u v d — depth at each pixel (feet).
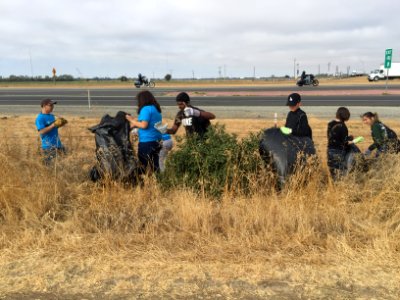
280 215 13.33
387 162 16.83
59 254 11.57
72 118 49.11
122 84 201.67
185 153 16.72
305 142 16.96
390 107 59.21
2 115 55.88
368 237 12.42
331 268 10.72
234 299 9.41
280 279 10.25
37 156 17.83
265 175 15.71
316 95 87.04
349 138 19.08
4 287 9.96
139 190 15.85
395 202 14.08
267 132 17.43
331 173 17.98
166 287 9.91
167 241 12.28
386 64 90.94
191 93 98.58
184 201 14.33
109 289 9.87
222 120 46.19
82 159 19.79
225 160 16.33
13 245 12.05
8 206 13.88
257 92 102.22
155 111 17.65
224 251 11.67
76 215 13.70
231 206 14.17
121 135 17.47
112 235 12.63
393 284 9.98
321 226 13.16
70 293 9.72
